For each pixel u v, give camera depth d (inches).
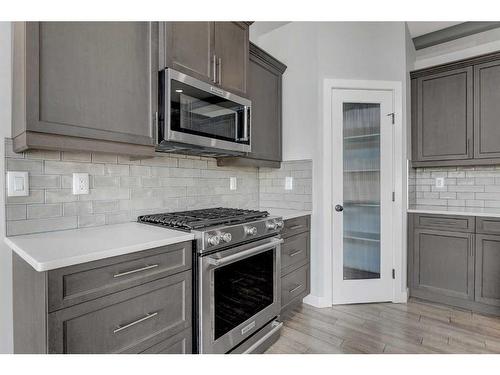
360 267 105.7
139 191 73.8
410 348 76.0
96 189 64.9
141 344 47.4
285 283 89.0
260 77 96.7
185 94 64.9
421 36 121.1
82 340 40.1
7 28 52.2
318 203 102.7
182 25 65.8
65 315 38.3
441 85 112.8
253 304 71.3
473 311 99.1
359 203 105.7
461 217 101.7
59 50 47.1
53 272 37.4
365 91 105.0
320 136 102.4
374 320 92.2
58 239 50.4
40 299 38.6
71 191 60.6
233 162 93.4
